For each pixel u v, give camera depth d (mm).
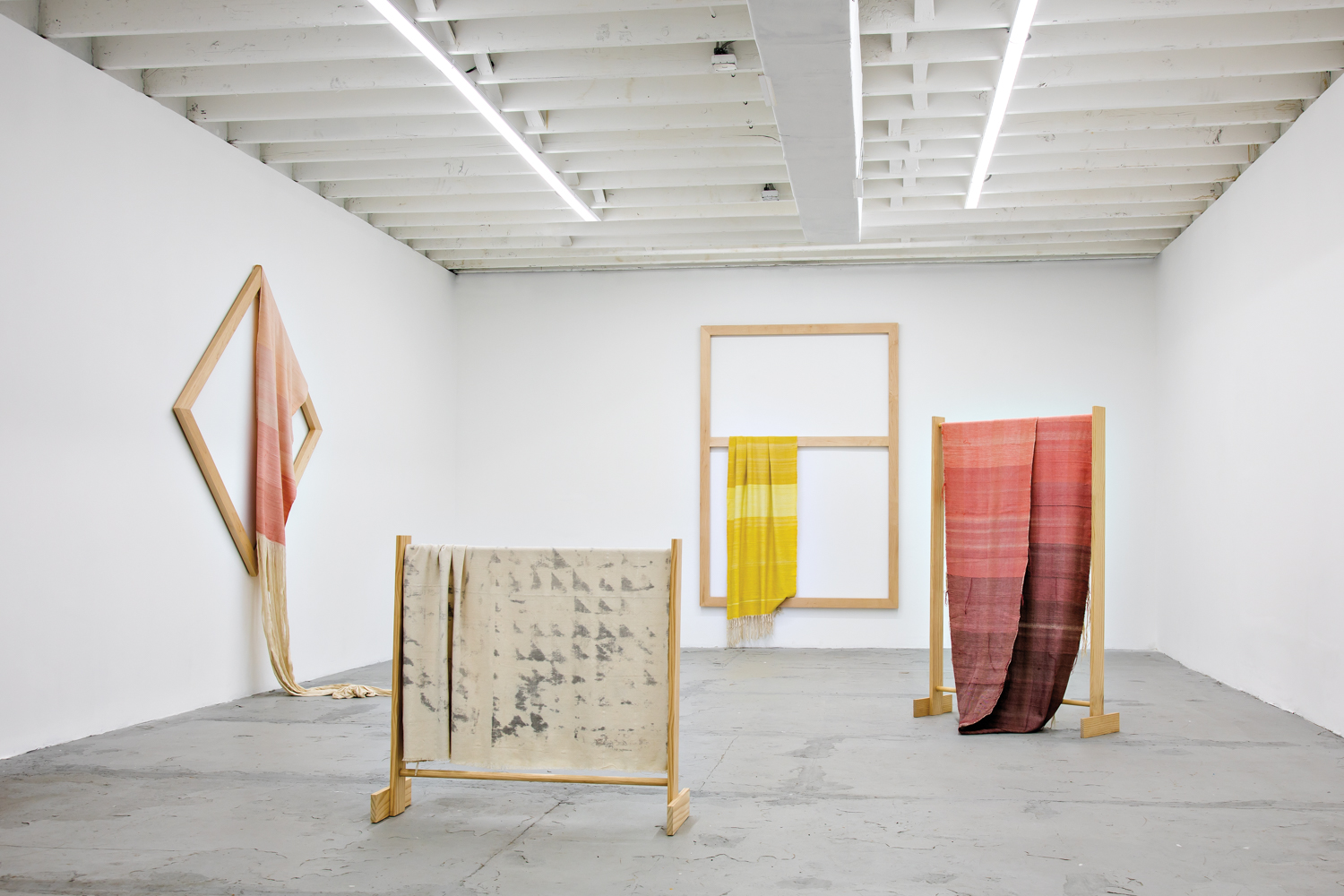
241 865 2832
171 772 3852
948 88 4785
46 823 3213
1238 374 5918
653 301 8414
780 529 8047
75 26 4297
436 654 3352
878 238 7383
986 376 8000
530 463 8492
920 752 4246
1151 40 4375
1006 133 5387
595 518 8391
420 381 7918
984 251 7777
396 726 3359
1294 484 5086
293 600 6074
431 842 3041
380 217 7230
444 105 5156
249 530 5613
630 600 3256
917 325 8102
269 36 4559
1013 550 4746
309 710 5133
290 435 5836
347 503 6727
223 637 5371
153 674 4859
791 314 8250
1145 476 7766
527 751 3289
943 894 2613
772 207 6852
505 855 2924
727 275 8336
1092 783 3736
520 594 3318
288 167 6137
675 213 6984
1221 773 3881
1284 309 5230
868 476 8070
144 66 4621
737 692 5785
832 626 8023
